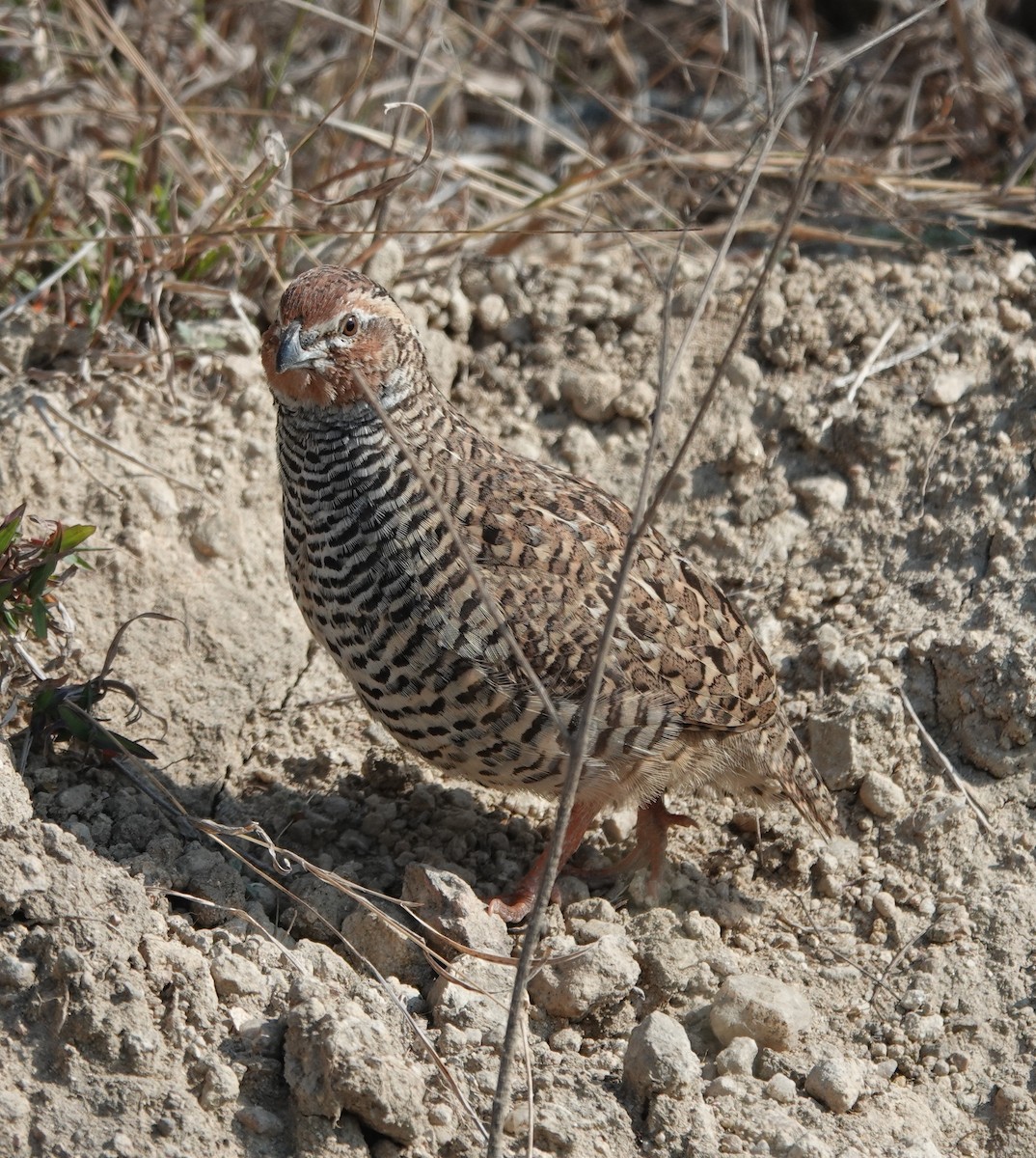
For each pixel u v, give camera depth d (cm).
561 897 948
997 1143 816
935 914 940
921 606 1088
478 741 895
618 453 1202
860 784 1011
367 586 884
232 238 1183
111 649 966
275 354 895
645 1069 795
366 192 1102
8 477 1067
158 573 1066
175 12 1495
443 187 1352
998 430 1148
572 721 886
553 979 855
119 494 1086
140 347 1162
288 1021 763
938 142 1481
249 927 862
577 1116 779
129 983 773
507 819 1024
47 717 941
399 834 997
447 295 1240
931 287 1245
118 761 950
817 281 1261
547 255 1318
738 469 1175
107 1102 740
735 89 1564
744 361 1211
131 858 889
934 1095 841
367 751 1047
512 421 1217
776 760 955
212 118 1444
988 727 1012
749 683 938
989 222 1362
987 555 1102
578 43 1694
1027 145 1373
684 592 938
